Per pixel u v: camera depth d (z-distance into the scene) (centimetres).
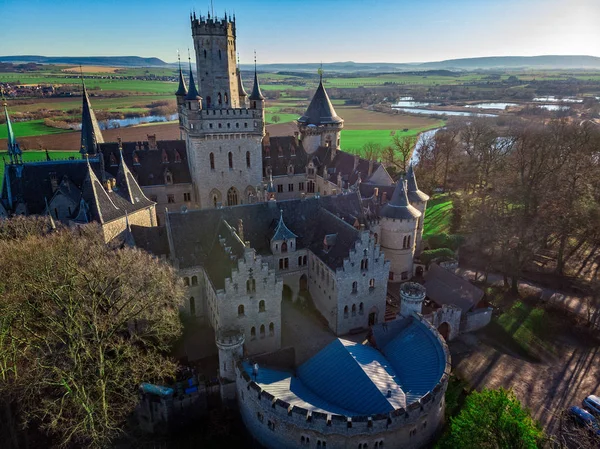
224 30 8275
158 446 4991
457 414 5175
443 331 6544
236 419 5228
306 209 7381
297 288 7212
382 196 8619
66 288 4850
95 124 9469
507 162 11750
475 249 9125
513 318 6975
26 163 7444
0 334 4606
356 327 6600
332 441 4312
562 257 8244
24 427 4747
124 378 5025
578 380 5784
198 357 5866
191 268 6362
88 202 6550
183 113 9325
